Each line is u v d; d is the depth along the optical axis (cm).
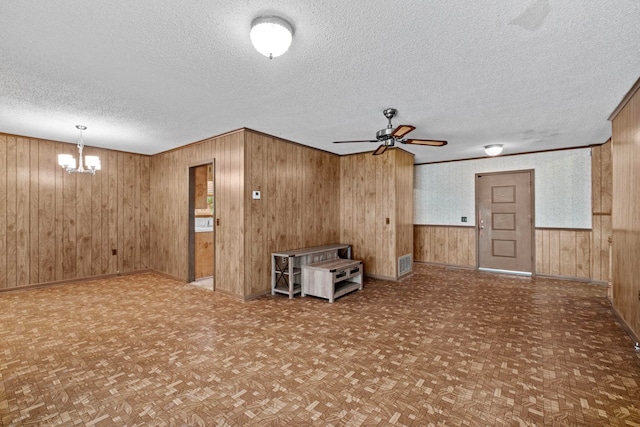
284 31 178
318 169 538
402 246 546
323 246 526
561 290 463
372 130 420
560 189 543
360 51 214
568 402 194
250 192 419
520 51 215
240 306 387
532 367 237
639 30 189
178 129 416
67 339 287
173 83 268
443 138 466
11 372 230
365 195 556
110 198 545
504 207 594
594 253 506
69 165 413
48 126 402
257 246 429
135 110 338
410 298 422
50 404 192
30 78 258
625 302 308
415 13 173
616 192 339
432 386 212
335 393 204
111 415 182
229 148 432
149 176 597
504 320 338
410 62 230
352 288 450
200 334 300
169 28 189
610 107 328
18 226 451
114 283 504
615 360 248
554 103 316
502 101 310
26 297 422
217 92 287
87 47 211
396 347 272
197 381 218
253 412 185
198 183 663
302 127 406
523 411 185
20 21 181
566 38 198
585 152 521
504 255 594
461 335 297
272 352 262
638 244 273
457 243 646
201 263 541
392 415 182
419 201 694
